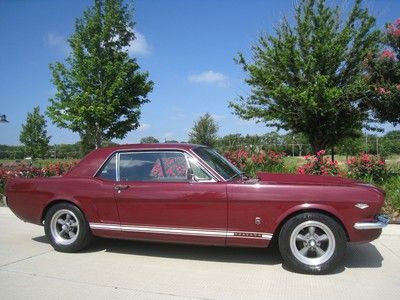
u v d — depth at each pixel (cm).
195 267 569
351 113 1321
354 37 1309
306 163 1037
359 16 1320
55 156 3331
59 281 516
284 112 1330
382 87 1181
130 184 601
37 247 675
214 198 559
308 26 1323
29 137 3569
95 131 1830
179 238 580
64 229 643
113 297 464
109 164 632
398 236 720
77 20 1853
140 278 527
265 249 651
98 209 616
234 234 557
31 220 661
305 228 541
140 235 599
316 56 1281
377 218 535
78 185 629
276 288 490
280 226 552
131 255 626
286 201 539
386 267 566
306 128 1364
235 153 1333
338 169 1020
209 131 3067
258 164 1277
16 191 667
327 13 1310
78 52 1797
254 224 550
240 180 578
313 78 1260
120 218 606
